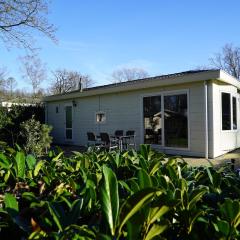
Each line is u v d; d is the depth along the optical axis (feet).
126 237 4.19
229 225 4.46
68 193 6.02
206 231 4.68
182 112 36.88
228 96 39.52
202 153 34.96
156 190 3.92
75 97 52.80
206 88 34.83
